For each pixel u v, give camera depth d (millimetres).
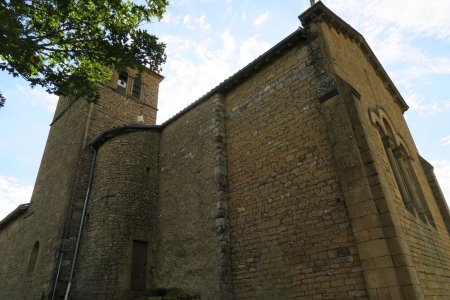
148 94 20266
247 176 8969
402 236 5887
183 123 12141
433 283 6801
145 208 11609
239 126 9883
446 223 10508
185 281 9203
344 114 7230
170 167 11945
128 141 12742
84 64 8602
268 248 7703
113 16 7801
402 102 12914
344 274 6219
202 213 9555
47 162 17141
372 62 11453
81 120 15734
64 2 7098
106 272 10109
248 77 10250
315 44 8586
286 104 8742
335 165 7098
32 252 13734
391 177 7617
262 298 7395
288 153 8172
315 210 7125
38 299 11078
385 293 5488
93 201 12023
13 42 5969
